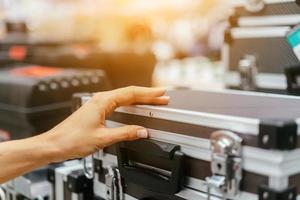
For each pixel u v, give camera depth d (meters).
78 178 0.94
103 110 0.76
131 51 1.75
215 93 0.98
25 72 1.52
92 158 0.90
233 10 1.32
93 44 2.19
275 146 0.56
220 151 0.62
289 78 1.11
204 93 0.97
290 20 1.17
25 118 1.30
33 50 1.87
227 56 1.35
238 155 0.61
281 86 1.18
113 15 2.40
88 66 1.73
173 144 0.70
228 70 1.35
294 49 1.00
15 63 1.86
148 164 0.76
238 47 1.31
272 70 1.21
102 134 0.75
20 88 1.32
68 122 0.78
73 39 2.14
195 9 2.41
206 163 0.66
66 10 2.50
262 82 1.24
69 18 2.48
